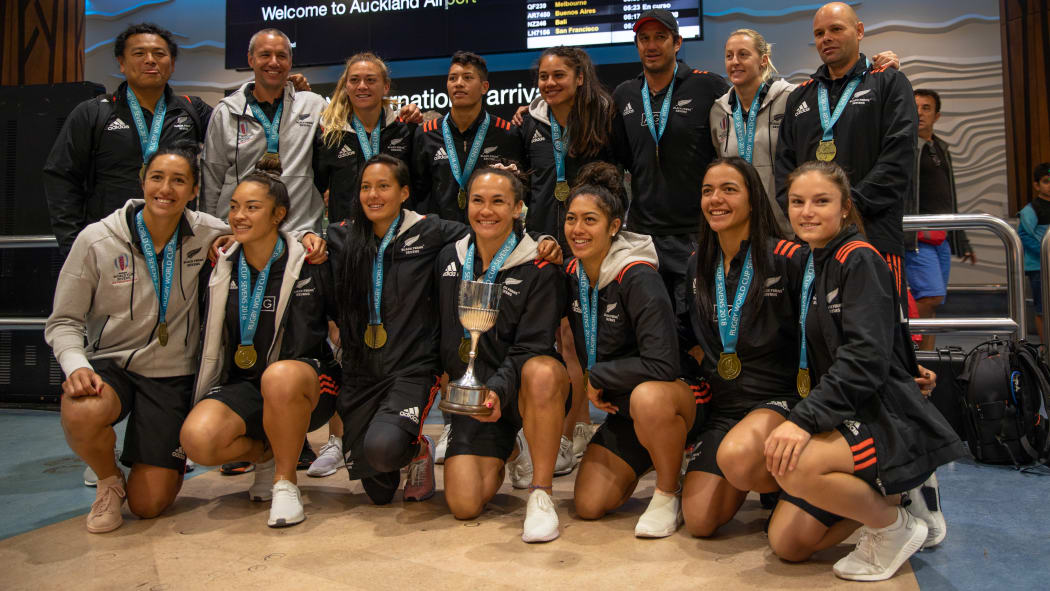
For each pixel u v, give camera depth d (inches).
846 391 73.1
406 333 101.2
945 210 186.4
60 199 126.6
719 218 88.4
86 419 88.7
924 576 74.0
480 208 96.9
